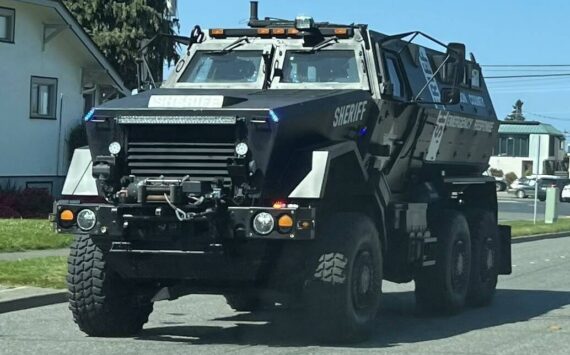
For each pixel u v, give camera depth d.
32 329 10.70
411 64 11.75
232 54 10.93
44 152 29.77
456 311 12.41
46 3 28.44
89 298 9.77
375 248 9.87
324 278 9.20
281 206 8.79
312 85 10.56
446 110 12.35
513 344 10.07
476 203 14.47
